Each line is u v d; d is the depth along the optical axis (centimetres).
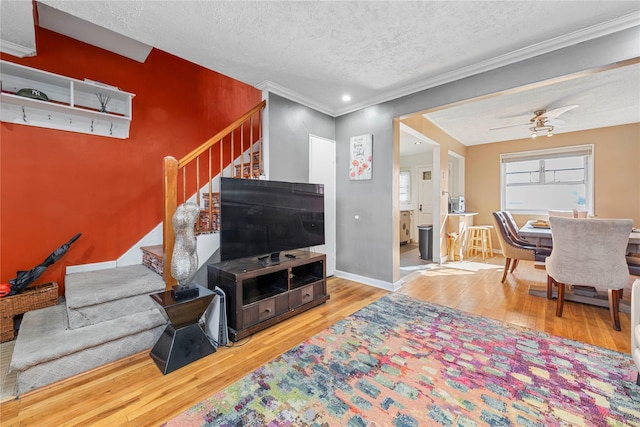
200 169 346
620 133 484
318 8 191
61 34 248
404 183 781
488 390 163
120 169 282
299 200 297
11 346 205
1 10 171
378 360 194
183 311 192
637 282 162
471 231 599
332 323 254
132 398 158
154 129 307
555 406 149
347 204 401
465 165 662
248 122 394
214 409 149
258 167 347
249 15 198
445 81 296
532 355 198
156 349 198
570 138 531
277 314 254
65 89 247
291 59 262
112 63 277
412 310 283
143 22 205
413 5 188
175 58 324
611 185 492
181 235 206
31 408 150
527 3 187
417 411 147
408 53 251
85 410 149
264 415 145
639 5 187
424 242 539
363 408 149
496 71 264
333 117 412
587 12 195
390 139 350
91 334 186
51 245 245
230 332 226
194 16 198
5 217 225
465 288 355
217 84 365
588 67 218
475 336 227
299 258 288
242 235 246
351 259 397
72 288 210
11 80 222
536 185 579
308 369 184
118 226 282
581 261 248
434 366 186
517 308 287
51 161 244
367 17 201
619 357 194
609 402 152
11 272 228
